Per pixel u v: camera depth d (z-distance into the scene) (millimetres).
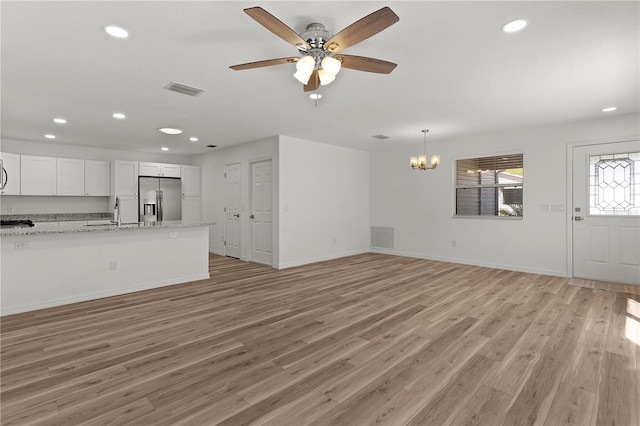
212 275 5230
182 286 4555
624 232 4562
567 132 4949
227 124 4945
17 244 3484
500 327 3010
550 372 2213
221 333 2895
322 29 2225
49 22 2172
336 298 3941
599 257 4742
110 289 4102
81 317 3309
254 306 3645
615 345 2615
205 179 7750
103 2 1964
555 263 5094
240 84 3324
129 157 7246
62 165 6164
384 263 6184
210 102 3883
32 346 2629
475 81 3258
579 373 2197
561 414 1778
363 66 2354
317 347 2609
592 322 3117
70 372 2223
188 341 2727
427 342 2695
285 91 3529
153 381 2111
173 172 7418
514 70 2998
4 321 3193
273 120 4723
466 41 2467
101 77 3111
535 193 5254
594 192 4773
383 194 7340
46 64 2816
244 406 1854
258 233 6363
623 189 4559
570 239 4957
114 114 4344
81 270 3891
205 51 2613
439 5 2023
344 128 5238
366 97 3730
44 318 3283
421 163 5516
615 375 2166
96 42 2449
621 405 1848
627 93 3615
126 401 1897
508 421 1725
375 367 2295
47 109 4105
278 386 2059
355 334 2863
